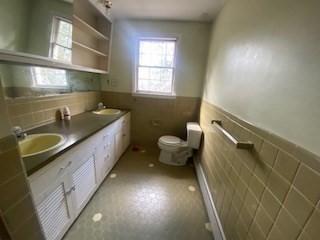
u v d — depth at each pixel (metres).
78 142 1.31
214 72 2.10
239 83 1.25
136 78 2.93
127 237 1.37
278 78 0.77
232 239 1.12
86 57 2.32
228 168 1.32
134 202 1.76
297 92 0.65
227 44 1.66
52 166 1.06
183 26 2.63
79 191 1.46
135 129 3.15
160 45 2.79
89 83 2.54
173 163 2.62
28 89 1.43
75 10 1.84
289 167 0.66
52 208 1.12
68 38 1.59
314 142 0.56
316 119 0.55
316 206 0.53
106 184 2.03
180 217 1.61
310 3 0.61
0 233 0.67
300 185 0.60
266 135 0.84
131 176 2.24
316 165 0.54
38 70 1.52
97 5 2.05
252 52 1.07
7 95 1.25
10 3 1.02
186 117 2.99
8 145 0.66
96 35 2.41
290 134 0.67
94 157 1.69
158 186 2.06
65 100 1.96
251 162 0.97
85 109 2.45
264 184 0.82
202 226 1.52
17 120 1.35
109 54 2.67
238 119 1.21
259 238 0.82
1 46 0.98
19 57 1.11
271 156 0.78
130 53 2.80
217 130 1.52
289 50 0.71
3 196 0.66
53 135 1.40
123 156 2.79
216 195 1.54
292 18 0.71
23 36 1.12
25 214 0.76
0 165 0.63
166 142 2.53
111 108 3.01
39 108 1.57
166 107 2.98
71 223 1.39
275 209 0.72
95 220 1.50
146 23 2.66
